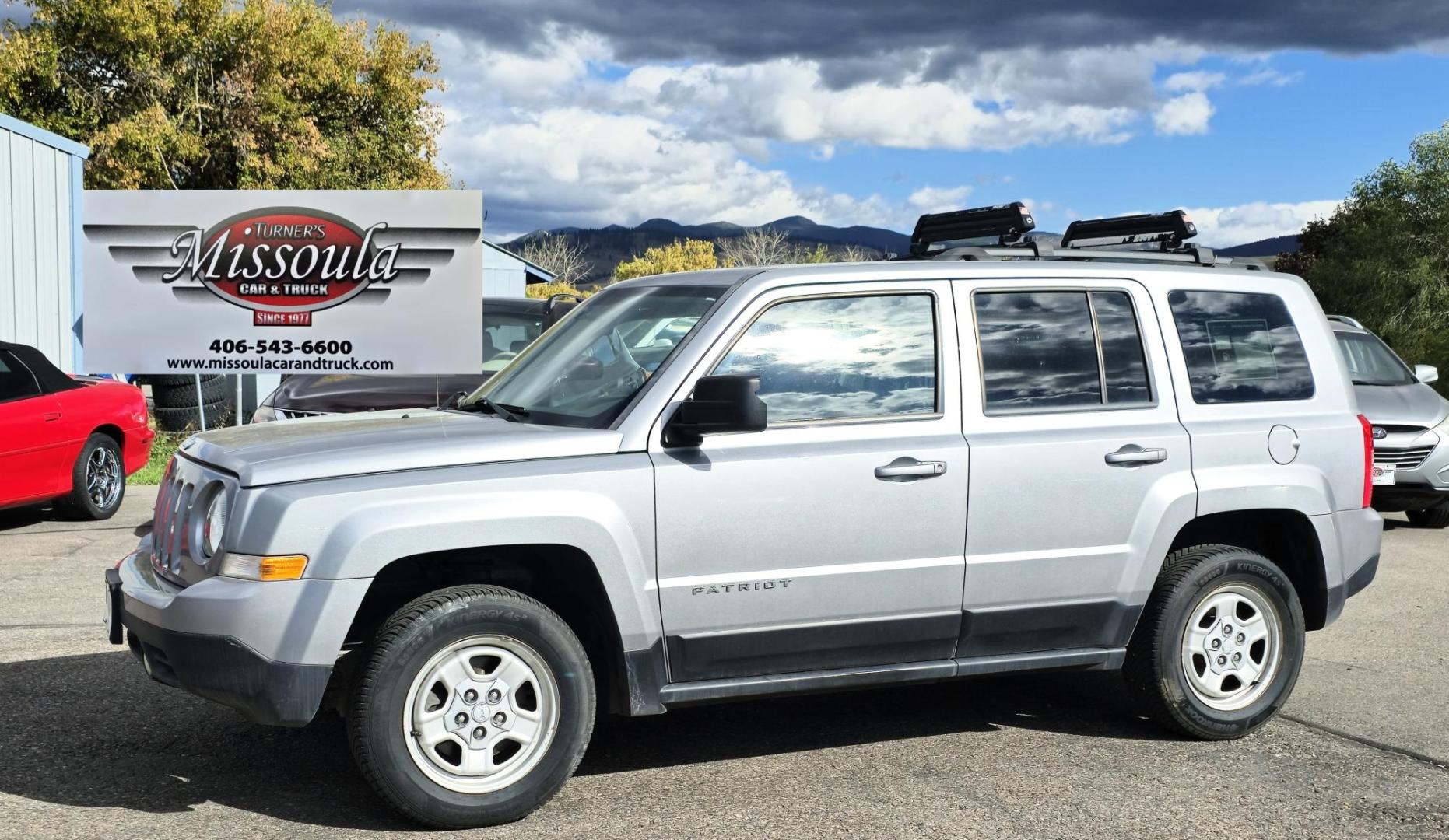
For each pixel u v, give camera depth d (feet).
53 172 54.08
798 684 15.29
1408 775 16.02
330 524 13.30
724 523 14.70
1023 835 13.82
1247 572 17.29
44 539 32.14
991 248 17.47
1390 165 181.27
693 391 14.75
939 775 15.85
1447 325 168.14
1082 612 16.49
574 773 15.88
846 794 15.08
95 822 13.79
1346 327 41.75
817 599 15.16
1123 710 18.93
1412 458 36.11
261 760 15.99
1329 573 17.90
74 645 21.35
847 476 15.17
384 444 14.10
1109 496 16.48
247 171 128.98
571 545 14.11
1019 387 16.43
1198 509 16.99
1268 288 18.28
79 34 122.11
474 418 15.94
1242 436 17.33
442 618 13.57
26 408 32.19
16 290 51.93
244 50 129.39
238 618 13.10
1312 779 15.84
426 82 150.51
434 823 13.66
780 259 223.30
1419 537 36.63
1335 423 18.07
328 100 144.05
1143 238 20.58
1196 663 17.44
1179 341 17.42
